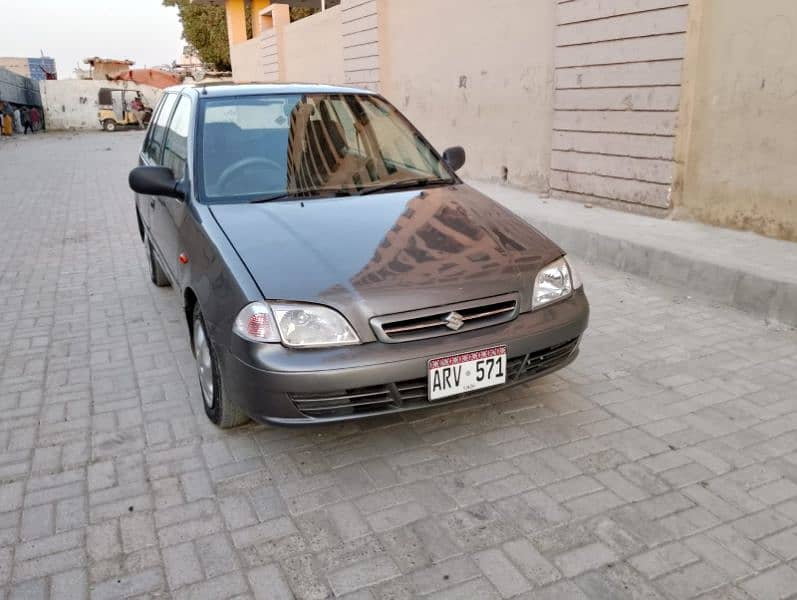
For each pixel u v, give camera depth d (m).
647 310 5.05
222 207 3.59
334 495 2.92
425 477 3.04
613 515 2.75
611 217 6.93
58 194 11.63
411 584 2.41
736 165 6.02
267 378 2.79
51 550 2.62
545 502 2.84
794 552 2.52
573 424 3.45
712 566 2.46
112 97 33.59
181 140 4.27
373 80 12.17
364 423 3.49
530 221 7.09
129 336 4.79
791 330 4.59
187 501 2.90
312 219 3.41
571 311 3.25
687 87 6.27
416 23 10.68
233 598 2.36
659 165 6.65
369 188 3.91
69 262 6.87
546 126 8.32
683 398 3.70
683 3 6.07
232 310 2.93
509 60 8.73
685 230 6.24
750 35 5.69
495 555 2.54
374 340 2.82
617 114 7.02
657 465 3.08
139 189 3.81
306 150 4.03
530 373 3.18
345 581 2.43
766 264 5.05
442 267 3.06
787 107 5.51
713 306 5.09
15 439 3.44
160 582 2.45
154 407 3.74
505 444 3.28
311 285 2.88
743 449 3.20
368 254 3.10
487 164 9.55
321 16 14.62
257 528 2.72
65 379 4.12
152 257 5.64
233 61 23.25
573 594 2.34
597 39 7.08
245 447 3.30
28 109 35.00
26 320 5.16
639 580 2.40
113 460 3.22
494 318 3.04
